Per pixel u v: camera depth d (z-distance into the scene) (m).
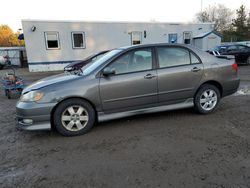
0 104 6.62
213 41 19.62
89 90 3.86
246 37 48.00
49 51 16.30
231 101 5.89
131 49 4.22
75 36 16.64
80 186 2.50
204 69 4.62
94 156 3.16
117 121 4.52
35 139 3.84
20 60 22.55
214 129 3.98
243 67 14.64
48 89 3.71
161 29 18.69
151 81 4.23
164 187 2.43
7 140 3.83
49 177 2.70
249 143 3.40
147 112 4.36
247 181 2.50
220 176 2.59
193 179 2.55
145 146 3.40
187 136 3.71
